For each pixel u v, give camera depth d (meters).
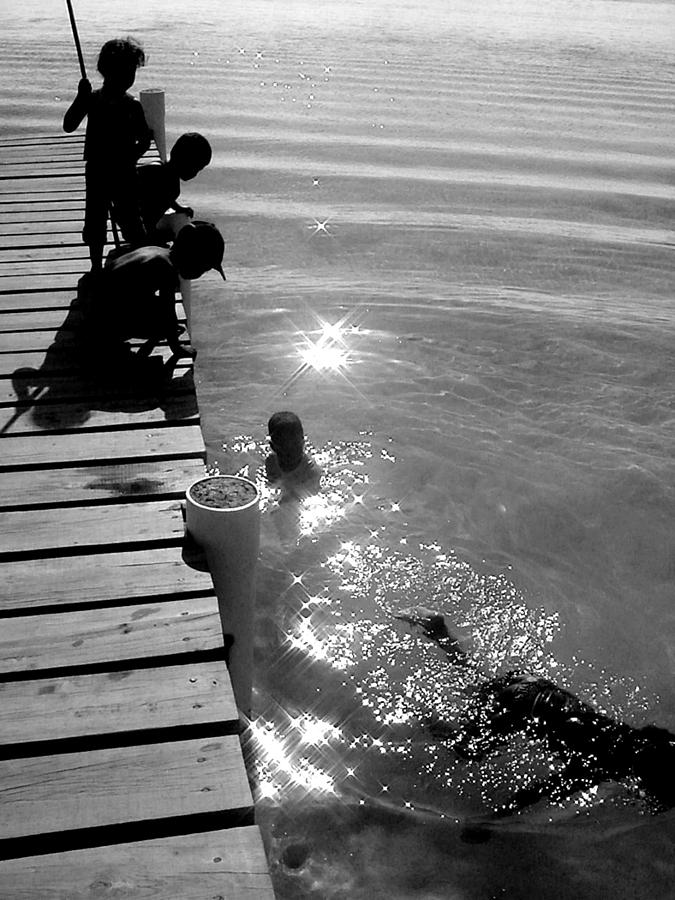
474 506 6.68
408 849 4.29
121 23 35.94
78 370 6.16
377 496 6.74
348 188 15.23
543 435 7.69
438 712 4.97
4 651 3.81
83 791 3.22
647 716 5.04
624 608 5.80
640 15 48.59
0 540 4.48
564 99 24.72
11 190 10.62
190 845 3.05
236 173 15.84
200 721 3.50
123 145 6.59
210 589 4.19
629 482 7.05
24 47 29.20
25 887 2.90
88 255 8.26
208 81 24.89
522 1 53.31
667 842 4.34
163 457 5.23
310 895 4.06
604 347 9.51
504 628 5.59
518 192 15.51
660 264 12.39
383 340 9.45
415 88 25.22
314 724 4.91
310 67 27.75
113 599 4.11
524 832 4.38
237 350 9.13
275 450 6.69
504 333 9.74
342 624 5.54
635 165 17.89
